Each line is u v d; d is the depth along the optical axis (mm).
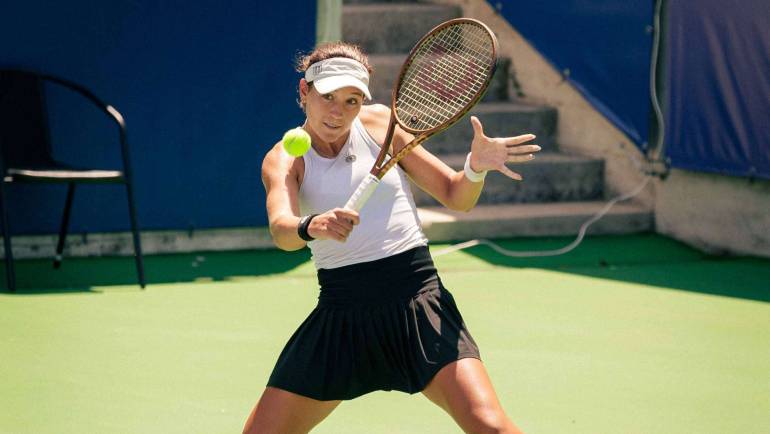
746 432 17375
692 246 31469
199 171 29500
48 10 27734
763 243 29750
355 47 12914
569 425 17578
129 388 18984
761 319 23922
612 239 31969
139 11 28375
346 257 12734
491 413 11828
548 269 28422
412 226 12977
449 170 13117
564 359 20969
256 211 30109
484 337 22312
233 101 29422
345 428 17266
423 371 12328
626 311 24469
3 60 27562
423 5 39562
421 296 12703
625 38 32219
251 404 18328
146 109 28812
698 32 30234
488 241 31219
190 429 17156
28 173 25219
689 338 22469
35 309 23875
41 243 28719
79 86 26719
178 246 29688
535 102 37000
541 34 34625
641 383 19656
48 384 19094
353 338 12703
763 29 28188
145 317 23469
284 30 29453
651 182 32812
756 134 28922
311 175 12883
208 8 28844
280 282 26828
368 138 13125
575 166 34281
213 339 21938
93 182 25625
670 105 31547
